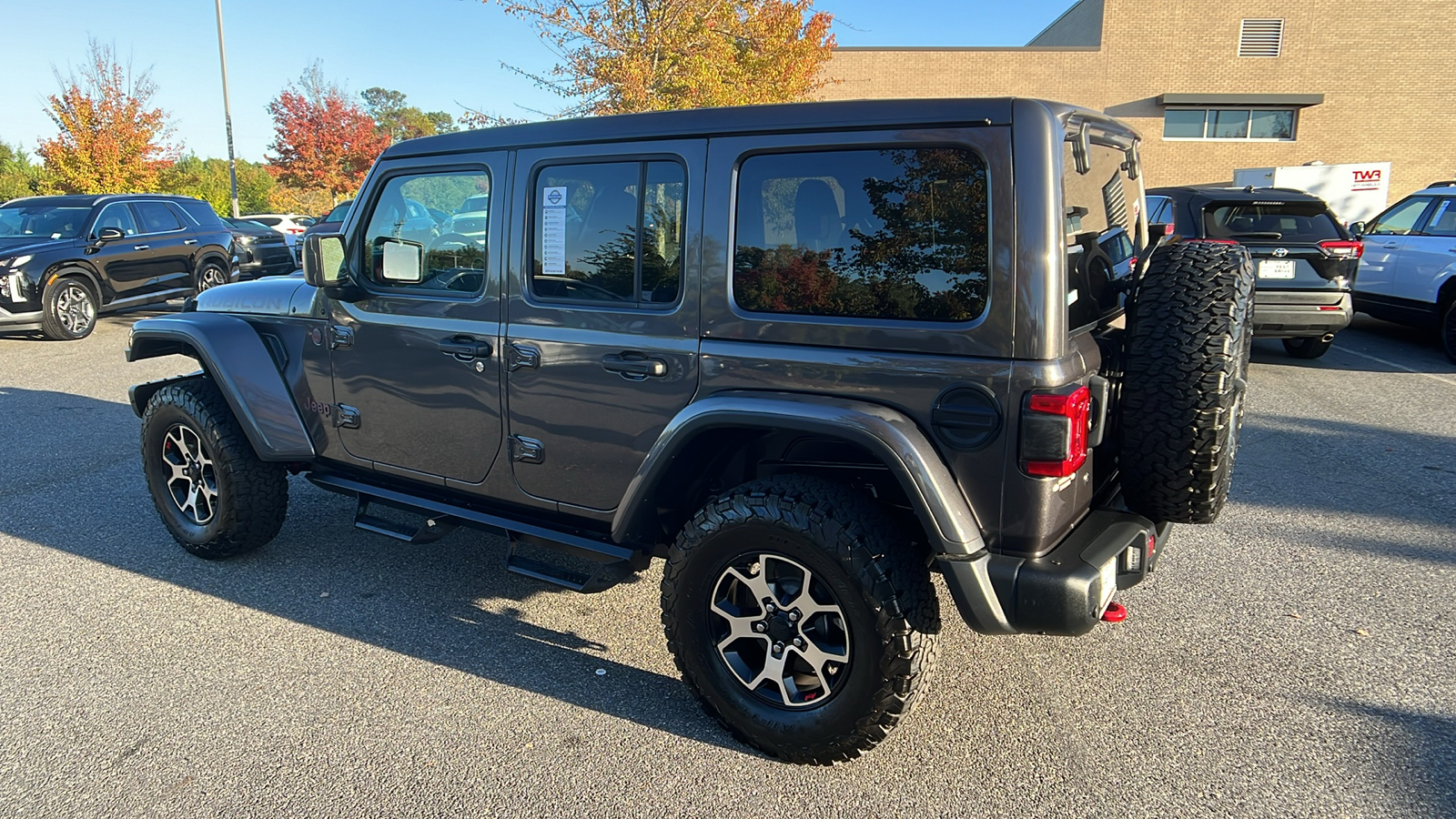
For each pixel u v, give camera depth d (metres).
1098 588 2.42
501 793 2.64
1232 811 2.55
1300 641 3.54
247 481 4.09
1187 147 24.41
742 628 2.78
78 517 4.94
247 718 3.02
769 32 13.65
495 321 3.29
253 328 4.09
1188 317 2.61
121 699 3.13
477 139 3.30
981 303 2.39
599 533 3.32
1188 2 23.55
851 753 2.68
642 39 12.51
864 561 2.50
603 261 3.04
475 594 4.00
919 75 23.45
